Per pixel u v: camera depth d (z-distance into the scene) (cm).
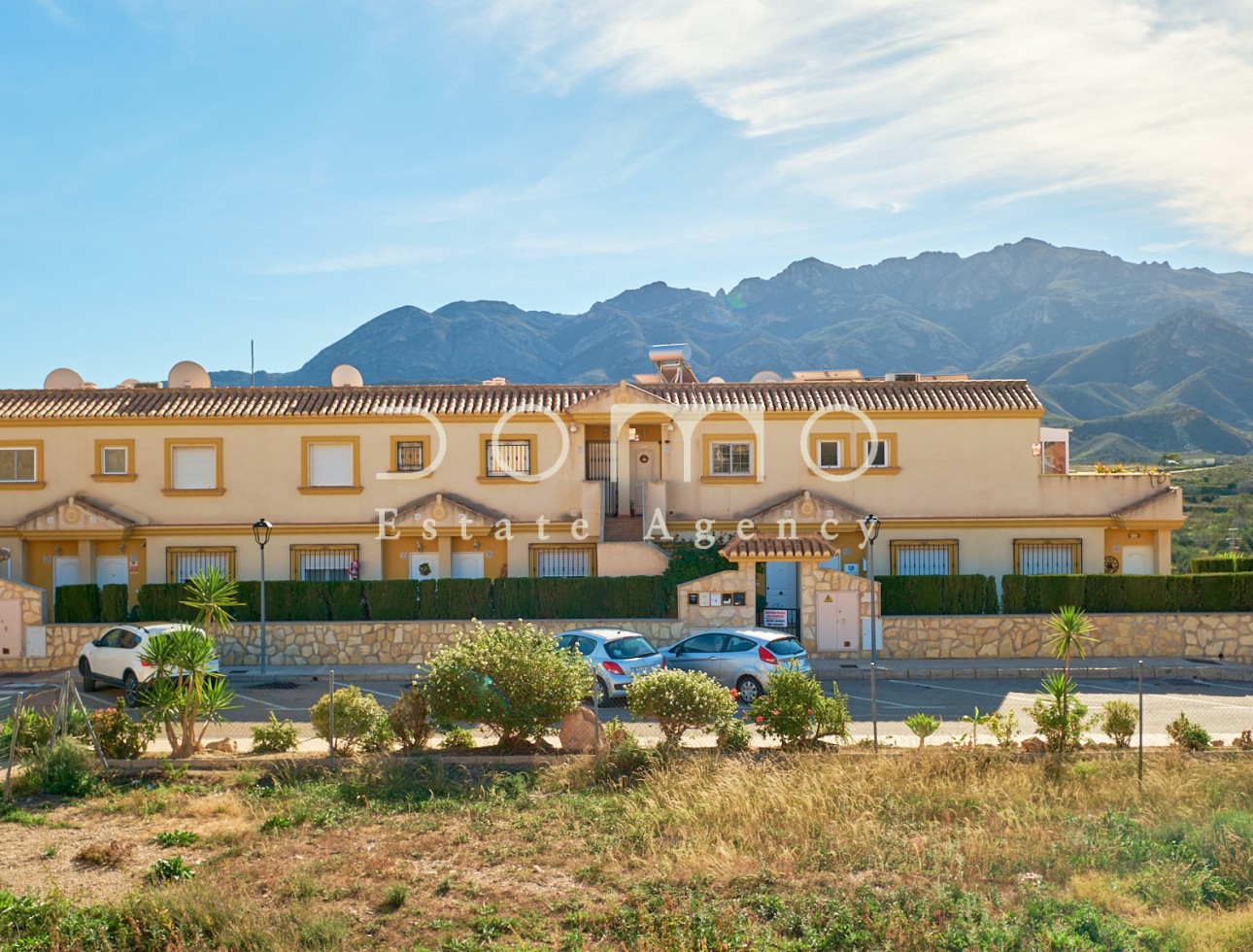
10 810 1390
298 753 1708
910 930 948
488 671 1681
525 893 1073
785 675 1703
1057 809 1326
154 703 1708
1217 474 9031
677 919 977
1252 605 2794
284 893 1068
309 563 3203
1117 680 2511
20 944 940
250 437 3206
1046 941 921
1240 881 1091
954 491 3195
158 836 1259
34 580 3183
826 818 1294
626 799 1407
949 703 2200
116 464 3209
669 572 2920
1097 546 3167
